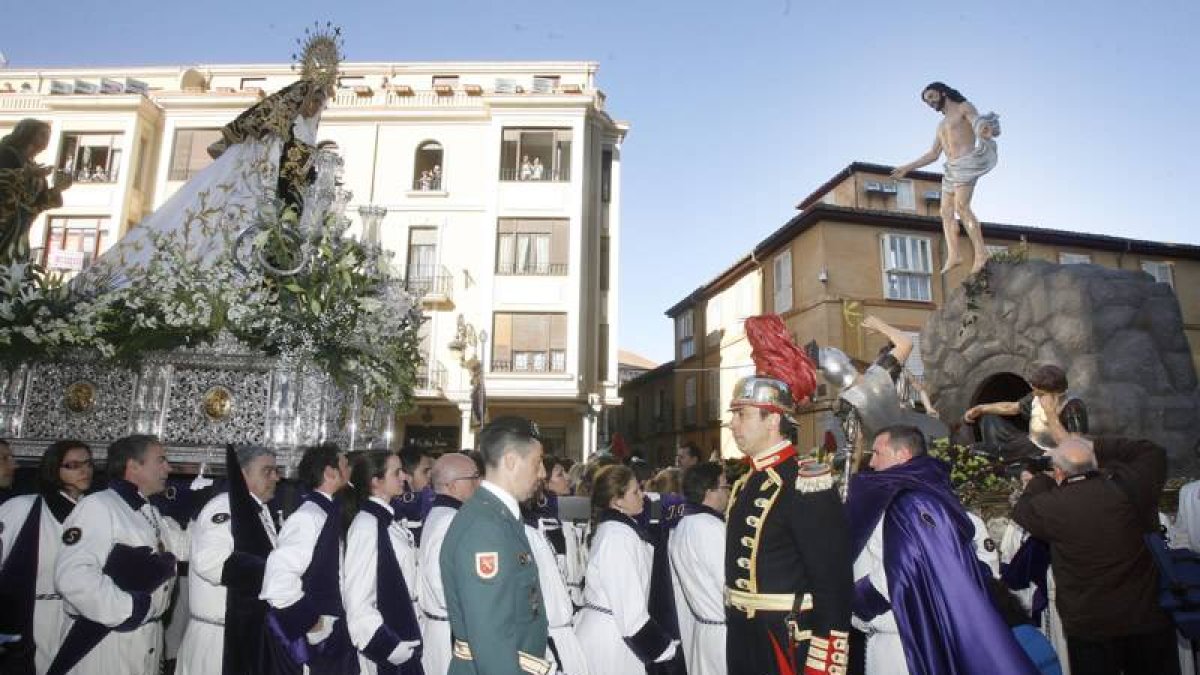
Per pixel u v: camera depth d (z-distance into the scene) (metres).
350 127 27.98
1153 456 4.56
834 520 3.14
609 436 39.66
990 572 4.29
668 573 5.18
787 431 3.65
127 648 4.27
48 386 5.70
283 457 5.60
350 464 4.97
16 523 4.50
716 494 4.72
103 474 5.85
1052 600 5.59
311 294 5.87
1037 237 25.86
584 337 26.58
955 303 12.96
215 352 5.75
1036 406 8.05
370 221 7.53
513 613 2.84
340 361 6.09
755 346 3.78
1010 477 7.98
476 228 27.34
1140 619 4.28
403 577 4.48
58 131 28.47
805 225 25.05
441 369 26.03
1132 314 10.48
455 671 3.03
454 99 28.52
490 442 3.20
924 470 3.98
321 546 4.12
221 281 5.79
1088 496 4.39
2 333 5.43
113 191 27.88
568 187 26.84
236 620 4.23
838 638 2.99
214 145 7.61
